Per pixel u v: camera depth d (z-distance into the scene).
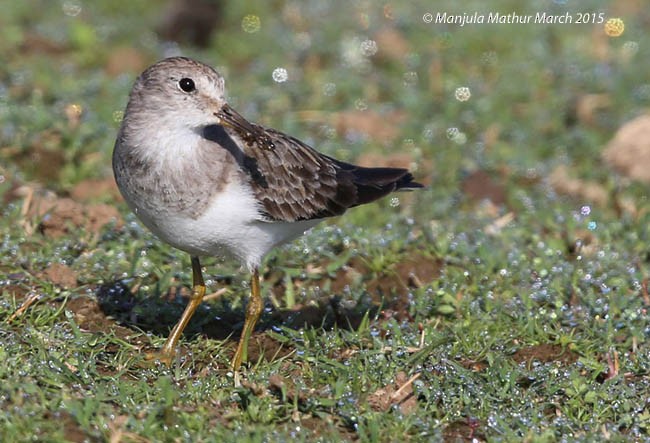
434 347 11.12
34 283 12.12
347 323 12.13
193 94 10.65
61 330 11.18
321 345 11.34
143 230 13.37
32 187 14.58
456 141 17.28
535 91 18.98
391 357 11.11
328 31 20.89
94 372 10.36
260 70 19.34
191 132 10.68
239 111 17.61
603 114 18.33
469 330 11.73
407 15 21.44
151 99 10.63
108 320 11.76
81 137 15.80
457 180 16.00
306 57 20.09
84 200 14.63
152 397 10.12
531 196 15.59
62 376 10.21
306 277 12.95
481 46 20.67
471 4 21.89
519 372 10.83
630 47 20.67
